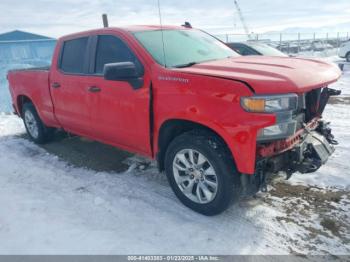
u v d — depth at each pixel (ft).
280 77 8.61
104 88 11.96
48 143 18.04
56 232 9.18
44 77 15.40
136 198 11.21
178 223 9.64
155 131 10.58
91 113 12.97
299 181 12.12
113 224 9.61
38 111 16.66
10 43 41.14
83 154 15.96
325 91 11.16
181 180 10.44
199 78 9.11
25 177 13.43
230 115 8.48
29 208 10.59
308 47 84.38
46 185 12.52
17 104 18.63
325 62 11.29
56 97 14.80
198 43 12.96
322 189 11.53
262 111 8.13
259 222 9.68
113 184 12.36
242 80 8.38
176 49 11.74
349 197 10.96
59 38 14.89
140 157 15.14
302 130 9.98
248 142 8.32
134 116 11.12
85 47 13.26
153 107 10.34
